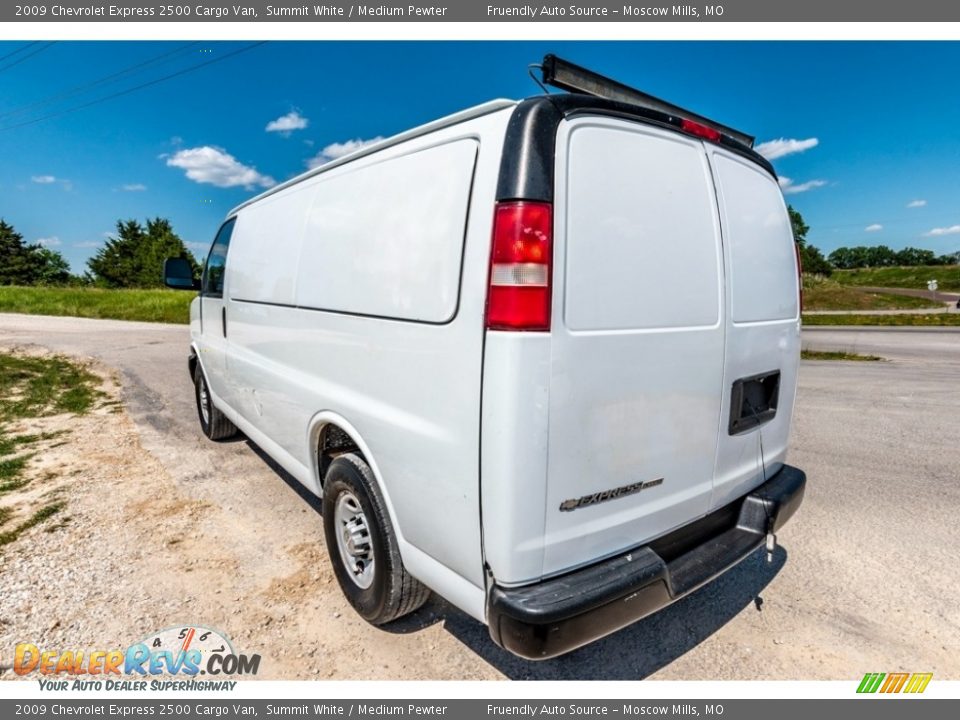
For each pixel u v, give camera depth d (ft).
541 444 5.72
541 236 5.58
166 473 14.66
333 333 8.60
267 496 13.29
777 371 9.24
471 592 6.31
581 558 6.32
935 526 11.99
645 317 6.60
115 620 8.69
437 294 6.42
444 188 6.57
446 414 6.32
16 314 66.64
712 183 7.73
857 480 14.74
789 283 9.54
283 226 10.75
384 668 7.81
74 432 18.22
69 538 11.15
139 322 58.54
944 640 8.37
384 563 7.80
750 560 10.68
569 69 6.52
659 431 6.93
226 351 14.08
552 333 5.67
